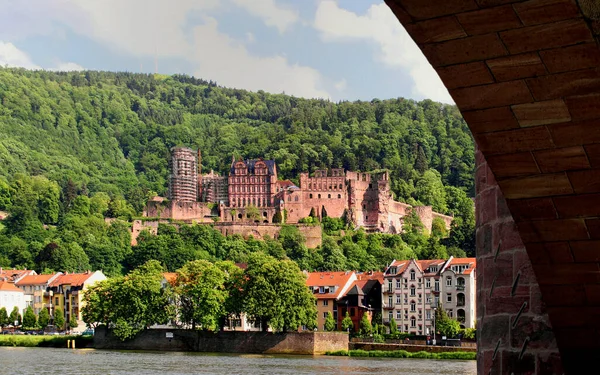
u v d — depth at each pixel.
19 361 156.12
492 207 25.33
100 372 133.25
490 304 25.33
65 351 190.88
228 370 137.88
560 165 20.02
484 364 25.42
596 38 17.31
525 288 24.27
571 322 23.34
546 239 21.70
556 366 23.88
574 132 19.22
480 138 20.00
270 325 190.62
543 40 17.44
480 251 26.06
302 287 195.00
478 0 16.72
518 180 20.59
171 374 130.12
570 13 16.84
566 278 22.47
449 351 175.00
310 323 195.75
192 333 195.25
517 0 16.61
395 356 175.88
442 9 16.97
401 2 16.88
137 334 199.75
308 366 146.62
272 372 133.62
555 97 18.61
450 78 18.70
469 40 17.69
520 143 19.73
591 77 18.06
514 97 18.78
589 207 20.61
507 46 17.72
